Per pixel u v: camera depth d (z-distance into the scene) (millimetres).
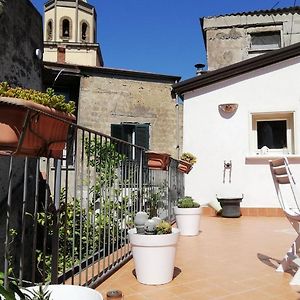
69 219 4477
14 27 5523
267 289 2744
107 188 3594
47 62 11148
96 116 11875
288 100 7938
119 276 3090
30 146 1691
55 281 2215
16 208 5102
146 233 2932
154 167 4590
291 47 7852
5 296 1359
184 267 3393
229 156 8094
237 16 13469
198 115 8367
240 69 8148
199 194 8172
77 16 29922
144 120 12219
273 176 3367
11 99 1610
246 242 4586
